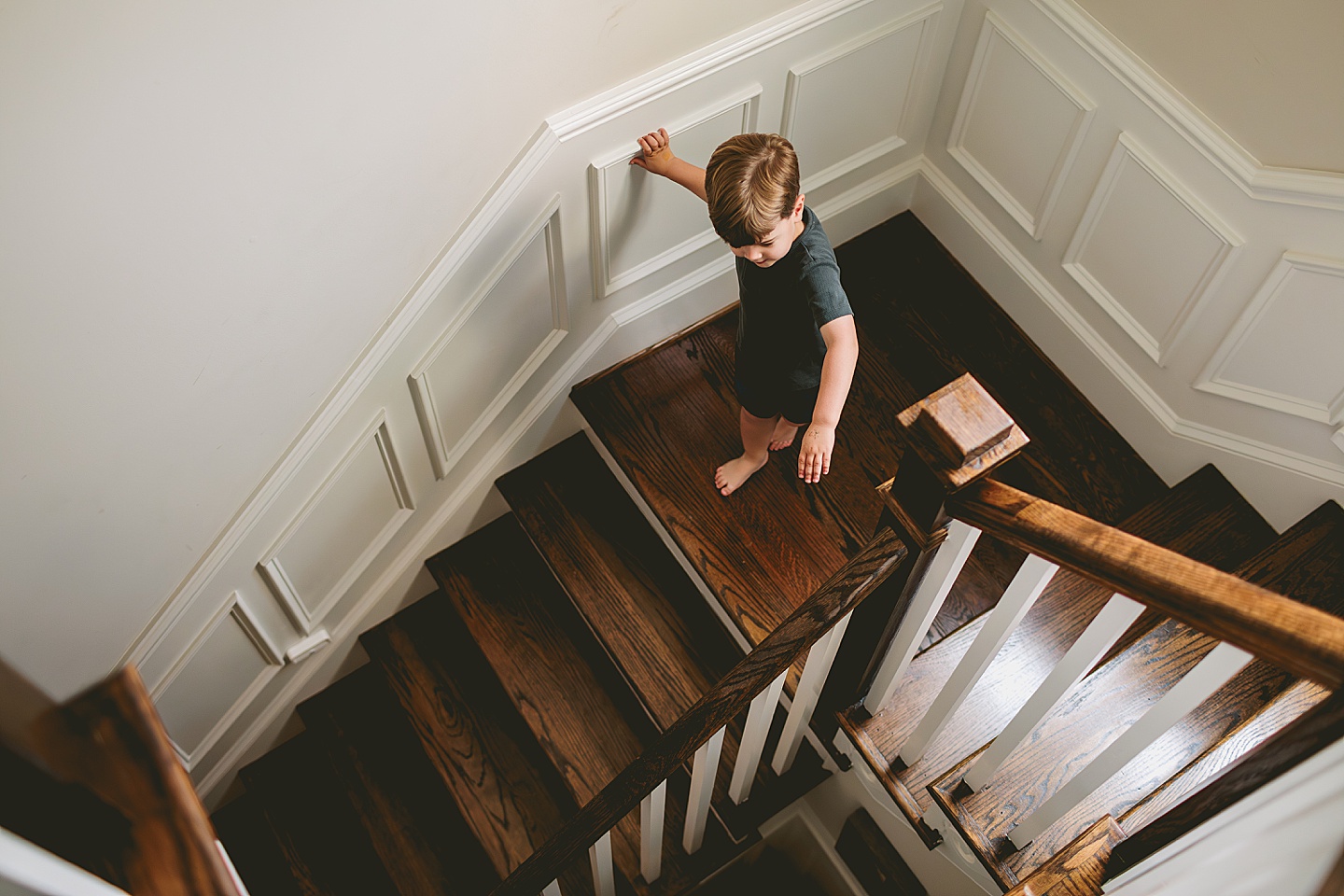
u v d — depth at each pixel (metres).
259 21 1.46
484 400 2.56
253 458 2.04
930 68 2.71
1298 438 2.34
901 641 1.79
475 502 2.86
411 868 2.85
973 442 1.23
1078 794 1.51
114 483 1.78
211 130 1.50
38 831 0.51
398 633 2.98
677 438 2.74
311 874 2.90
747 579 2.53
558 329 2.59
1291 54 1.94
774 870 3.14
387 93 1.70
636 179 2.33
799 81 2.44
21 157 1.32
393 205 1.88
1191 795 1.22
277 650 2.65
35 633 1.87
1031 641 2.15
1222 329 2.36
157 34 1.36
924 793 1.96
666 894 2.53
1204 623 1.05
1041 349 2.91
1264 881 0.85
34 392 1.54
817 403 1.98
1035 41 2.45
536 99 1.98
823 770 2.46
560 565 2.74
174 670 2.33
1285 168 2.05
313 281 1.84
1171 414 2.61
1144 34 2.20
